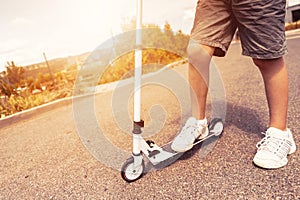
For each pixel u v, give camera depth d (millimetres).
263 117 1604
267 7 950
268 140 1097
